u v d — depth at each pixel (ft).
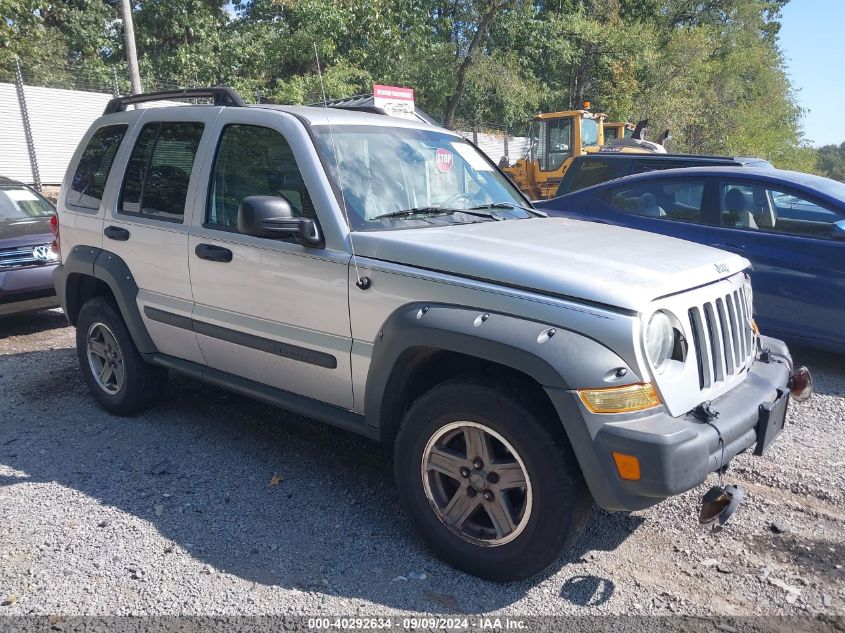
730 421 9.66
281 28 86.89
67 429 15.87
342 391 11.96
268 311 12.66
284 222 11.37
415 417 10.59
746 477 13.79
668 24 124.36
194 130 14.48
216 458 14.40
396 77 78.74
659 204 23.15
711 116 122.93
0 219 26.25
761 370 11.45
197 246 13.67
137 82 46.47
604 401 9.00
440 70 81.87
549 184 59.47
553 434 9.39
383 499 12.80
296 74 82.64
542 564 9.74
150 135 15.53
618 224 23.56
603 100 106.11
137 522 11.88
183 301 14.26
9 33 72.08
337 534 11.59
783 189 20.86
